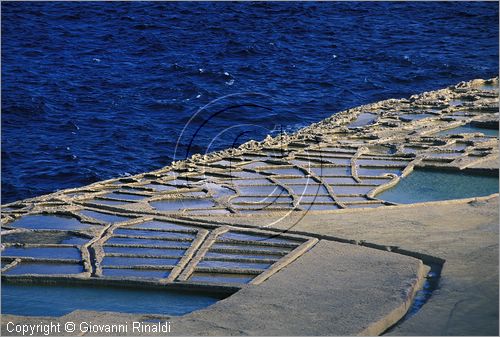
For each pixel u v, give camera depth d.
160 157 29.59
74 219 16.69
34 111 34.75
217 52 47.09
